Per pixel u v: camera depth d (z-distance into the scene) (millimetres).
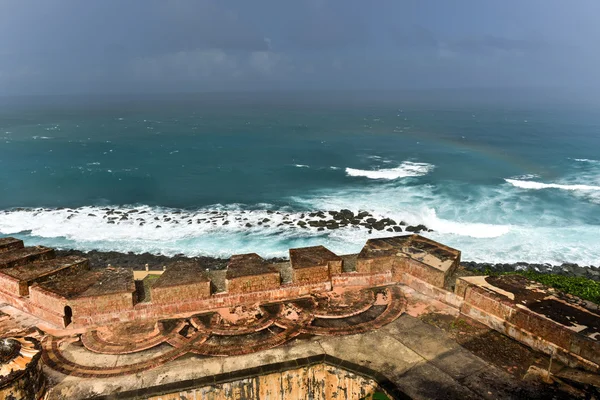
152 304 11195
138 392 8594
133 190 48125
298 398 9672
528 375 9172
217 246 32062
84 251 31359
